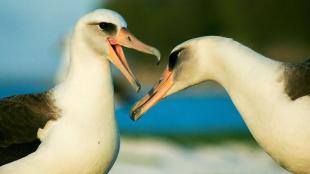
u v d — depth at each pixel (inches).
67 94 480.1
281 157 476.4
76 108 474.3
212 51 495.5
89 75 483.5
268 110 470.6
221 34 2519.7
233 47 486.9
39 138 472.1
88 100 477.4
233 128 1084.5
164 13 2524.6
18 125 475.5
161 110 1370.6
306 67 467.8
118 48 491.2
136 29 2516.0
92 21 487.5
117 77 956.6
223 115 1304.1
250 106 480.1
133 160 781.9
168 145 879.7
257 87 474.9
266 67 476.7
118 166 754.2
